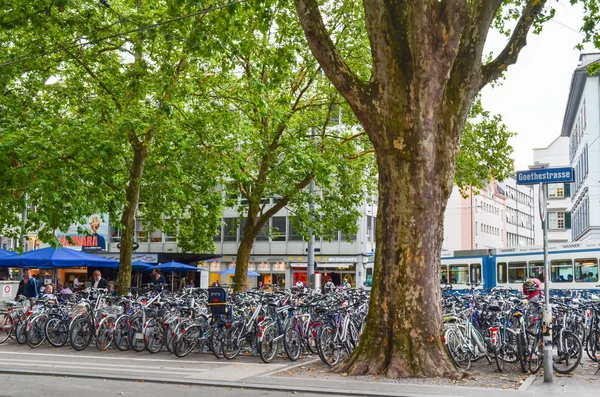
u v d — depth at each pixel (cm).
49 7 1445
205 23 1519
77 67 2092
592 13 1506
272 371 1180
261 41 1980
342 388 998
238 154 2186
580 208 5259
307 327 1407
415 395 941
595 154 4578
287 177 2345
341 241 4916
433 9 1097
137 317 1477
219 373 1149
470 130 2473
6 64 1543
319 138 2422
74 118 1886
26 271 1941
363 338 1162
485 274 3575
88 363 1278
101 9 1730
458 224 8075
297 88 2362
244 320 1381
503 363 1191
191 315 1441
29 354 1422
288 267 5072
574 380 1091
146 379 1076
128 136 1941
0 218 2034
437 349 1120
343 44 2191
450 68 1117
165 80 1725
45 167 1784
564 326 1198
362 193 2673
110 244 5231
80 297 1756
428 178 1133
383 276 1149
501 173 2486
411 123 1125
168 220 3022
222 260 5256
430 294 1134
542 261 3247
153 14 1748
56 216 1817
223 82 2073
